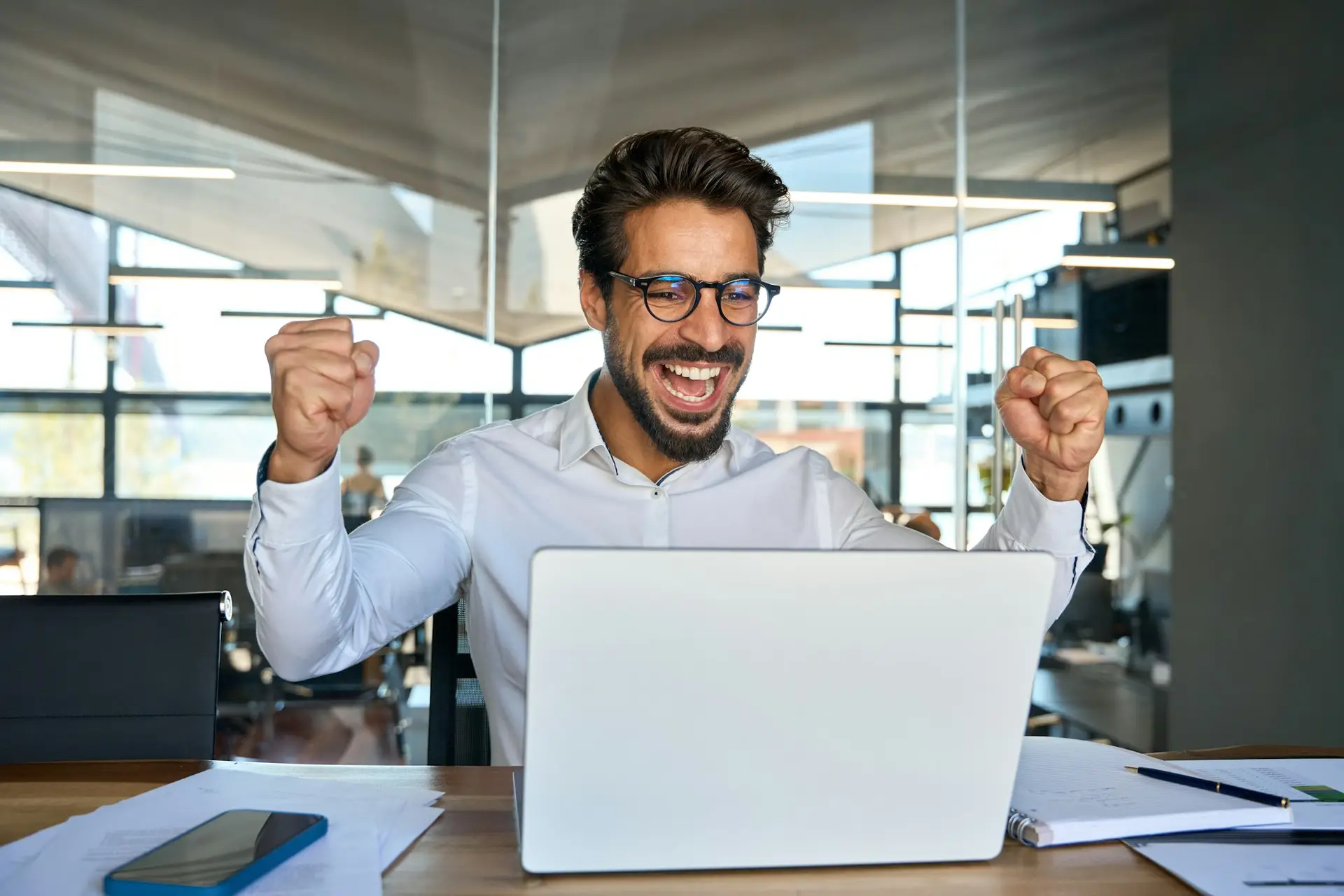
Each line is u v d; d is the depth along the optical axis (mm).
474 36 3590
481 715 1360
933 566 630
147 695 1137
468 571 1382
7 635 1124
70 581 3469
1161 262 3623
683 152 1197
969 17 3703
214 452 3525
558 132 3607
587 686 619
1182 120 3639
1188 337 3588
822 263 3654
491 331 3566
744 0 3676
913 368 3639
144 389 3508
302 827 683
